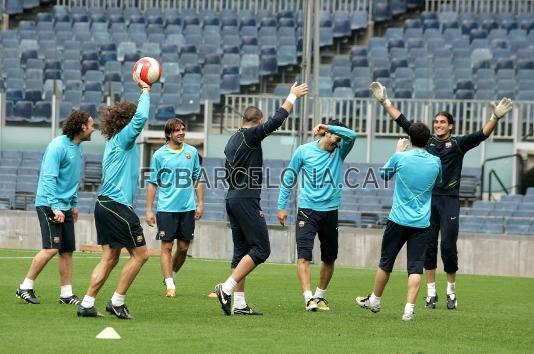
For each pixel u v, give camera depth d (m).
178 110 70.81
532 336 24.50
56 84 66.69
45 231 27.94
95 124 66.69
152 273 39.66
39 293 30.91
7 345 20.69
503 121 62.12
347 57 77.56
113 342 21.27
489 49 75.69
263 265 46.88
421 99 64.75
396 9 83.88
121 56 78.81
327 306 28.83
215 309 28.05
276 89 73.81
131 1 86.19
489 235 49.03
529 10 83.06
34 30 82.38
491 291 37.03
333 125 28.59
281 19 82.38
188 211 32.84
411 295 26.69
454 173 30.45
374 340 22.81
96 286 25.38
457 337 23.86
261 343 21.72
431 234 30.53
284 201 29.41
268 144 63.62
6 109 70.25
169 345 21.09
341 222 55.19
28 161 63.06
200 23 82.94
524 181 61.97
